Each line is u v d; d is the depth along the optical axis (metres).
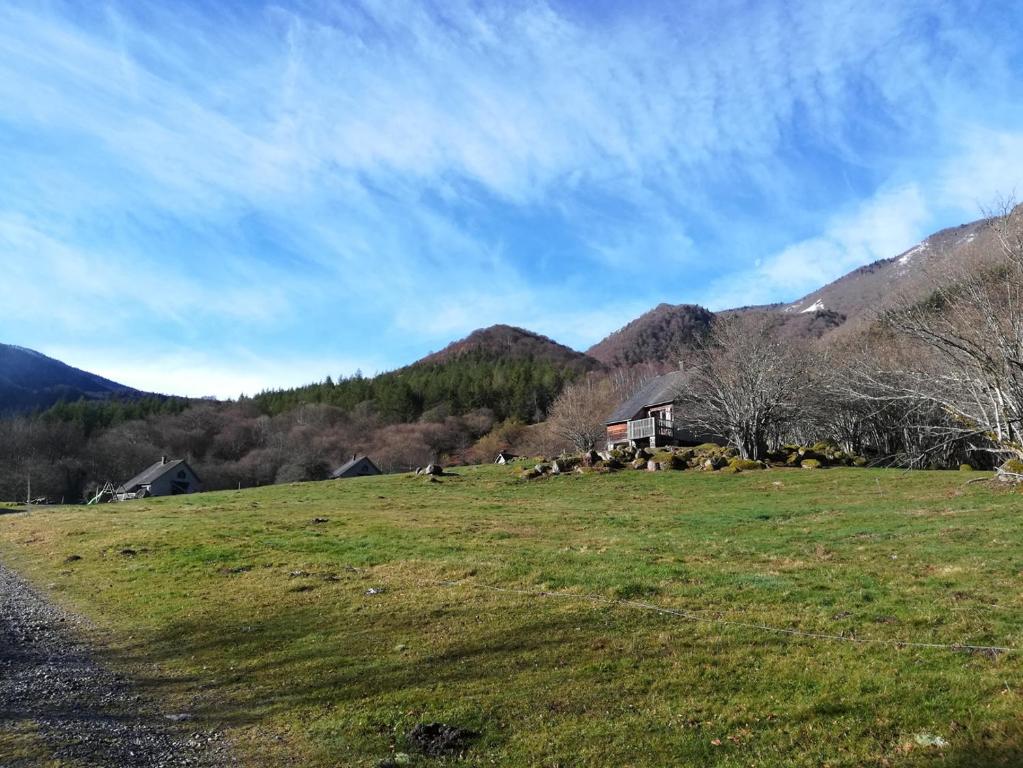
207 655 10.70
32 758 6.82
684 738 7.05
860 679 8.09
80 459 91.38
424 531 21.95
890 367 36.25
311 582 15.19
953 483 28.59
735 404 43.25
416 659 9.89
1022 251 25.91
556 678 8.86
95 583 16.75
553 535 20.67
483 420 113.38
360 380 144.12
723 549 16.89
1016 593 11.12
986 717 6.91
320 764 6.93
